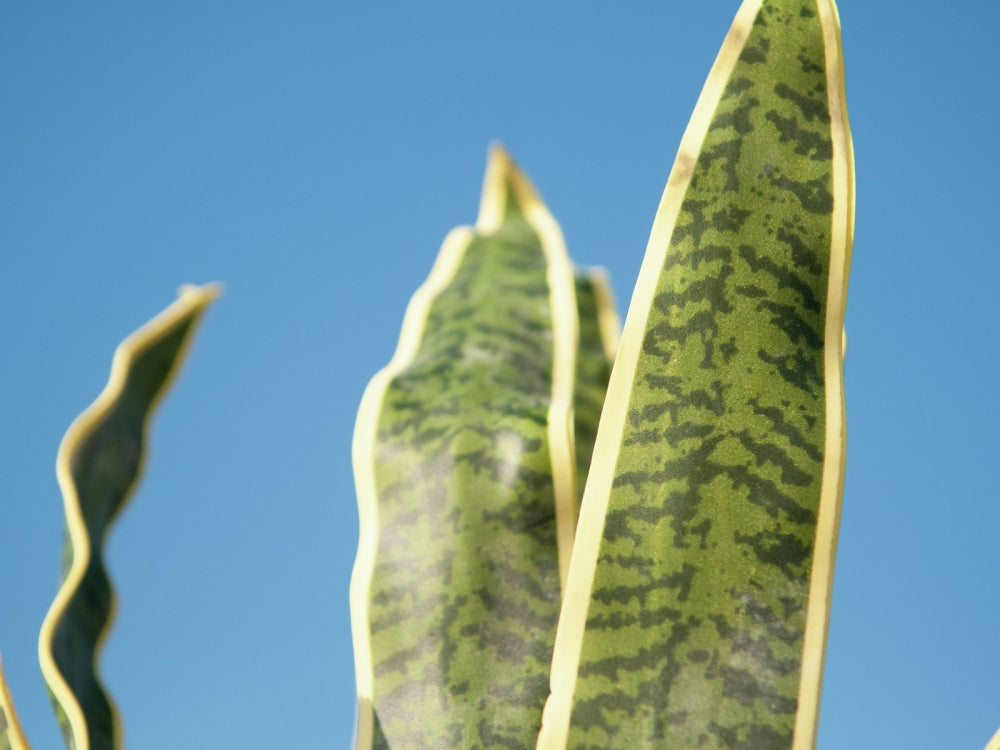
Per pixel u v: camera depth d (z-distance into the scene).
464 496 0.63
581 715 0.50
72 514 0.65
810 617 0.50
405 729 0.60
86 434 0.67
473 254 0.74
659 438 0.51
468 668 0.60
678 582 0.50
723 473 0.50
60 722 0.62
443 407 0.66
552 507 0.63
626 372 0.51
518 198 0.77
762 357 0.51
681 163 0.51
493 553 0.62
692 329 0.51
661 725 0.50
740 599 0.50
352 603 0.62
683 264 0.51
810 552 0.50
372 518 0.64
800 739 0.49
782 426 0.50
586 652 0.50
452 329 0.70
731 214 0.51
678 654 0.50
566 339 0.68
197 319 0.74
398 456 0.65
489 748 0.59
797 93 0.51
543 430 0.64
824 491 0.50
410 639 0.61
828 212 0.51
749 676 0.50
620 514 0.51
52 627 0.62
